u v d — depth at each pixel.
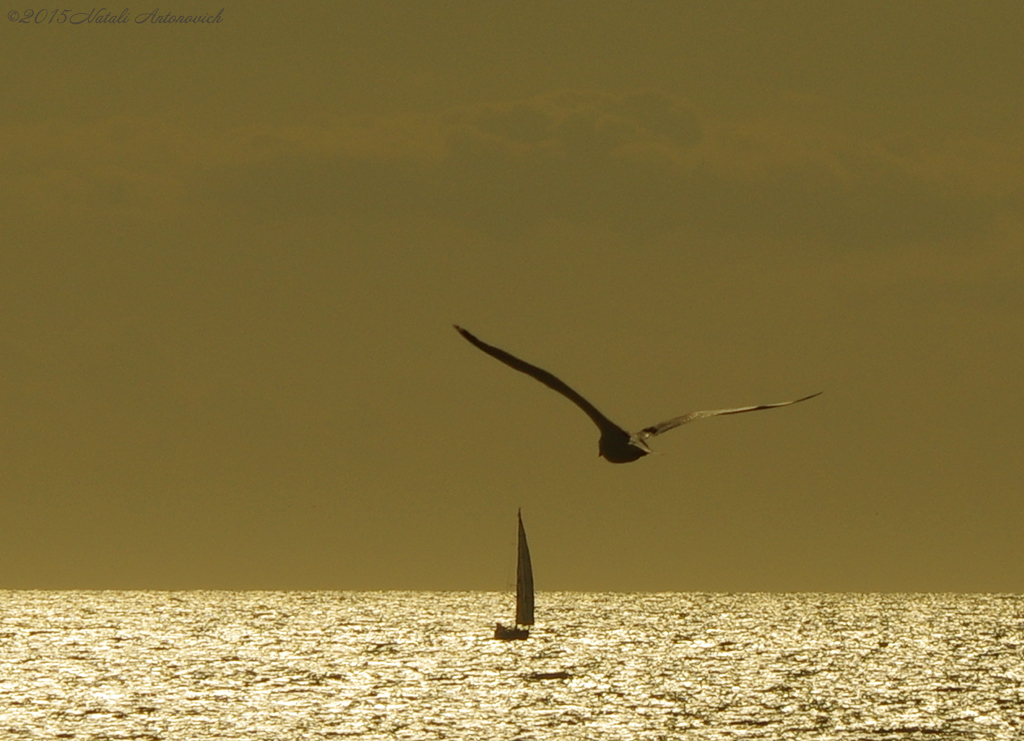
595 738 97.62
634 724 103.94
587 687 127.75
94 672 143.00
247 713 110.00
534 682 132.38
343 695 121.50
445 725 103.19
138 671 144.12
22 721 106.06
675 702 116.62
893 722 105.44
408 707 113.12
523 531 148.50
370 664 151.00
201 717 107.94
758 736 98.75
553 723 104.69
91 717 108.25
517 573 148.12
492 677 136.75
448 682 131.62
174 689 126.75
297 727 102.62
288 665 150.50
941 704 116.25
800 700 118.94
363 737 97.81
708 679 135.62
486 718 106.88
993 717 108.31
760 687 128.75
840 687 129.00
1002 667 149.75
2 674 140.38
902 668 147.75
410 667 147.12
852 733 100.00
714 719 107.00
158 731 101.00
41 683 132.00
